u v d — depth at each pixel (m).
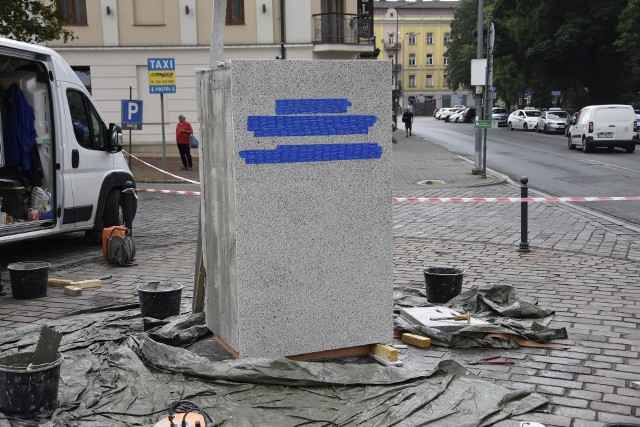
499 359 5.43
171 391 4.57
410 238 11.27
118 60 29.86
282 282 4.95
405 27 122.50
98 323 6.06
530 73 56.59
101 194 10.73
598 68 52.31
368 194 5.13
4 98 9.66
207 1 29.95
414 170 24.80
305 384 4.65
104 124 10.91
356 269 5.15
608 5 48.12
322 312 5.08
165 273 8.79
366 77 5.04
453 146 38.59
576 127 32.47
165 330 5.70
